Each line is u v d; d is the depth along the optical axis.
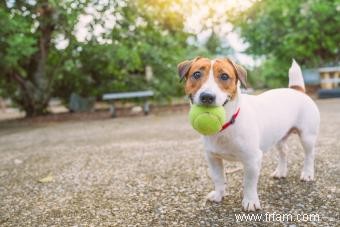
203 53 4.11
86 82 3.87
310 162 1.01
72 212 0.89
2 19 2.49
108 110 3.85
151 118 2.94
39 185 1.13
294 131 1.01
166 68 3.74
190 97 0.79
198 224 0.78
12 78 3.45
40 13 2.90
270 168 1.15
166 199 0.93
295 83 1.04
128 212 0.86
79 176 1.20
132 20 3.21
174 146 1.59
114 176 1.17
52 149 1.75
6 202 0.99
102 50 3.31
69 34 2.99
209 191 0.97
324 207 0.83
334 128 1.79
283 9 3.67
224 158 0.85
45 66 3.55
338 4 3.46
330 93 3.58
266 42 4.00
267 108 0.89
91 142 1.89
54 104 5.41
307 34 3.66
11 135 2.44
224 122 0.75
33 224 0.84
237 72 0.78
